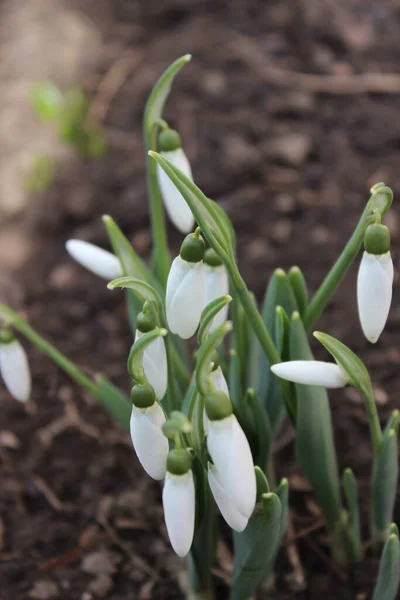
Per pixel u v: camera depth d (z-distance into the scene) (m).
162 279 0.44
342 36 0.76
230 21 0.80
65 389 0.55
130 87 0.76
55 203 0.67
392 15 0.79
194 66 0.76
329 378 0.38
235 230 0.63
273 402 0.44
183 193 0.36
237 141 0.68
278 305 0.42
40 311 0.60
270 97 0.72
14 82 0.80
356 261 0.59
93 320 0.59
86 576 0.47
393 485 0.42
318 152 0.68
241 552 0.40
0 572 0.47
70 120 0.71
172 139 0.40
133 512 0.49
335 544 0.45
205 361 0.34
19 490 0.50
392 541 0.39
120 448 0.52
